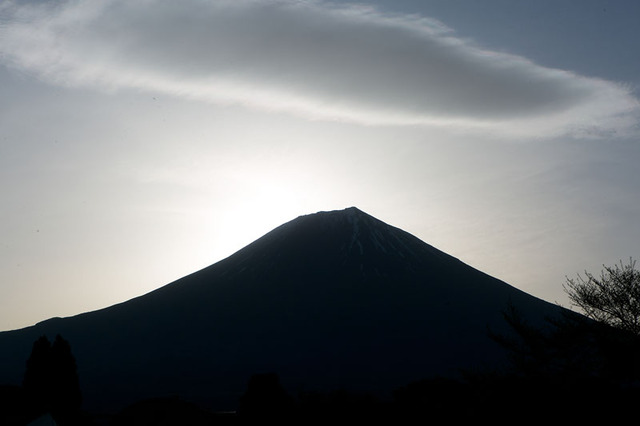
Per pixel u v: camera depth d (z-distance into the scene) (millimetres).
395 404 38375
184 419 66562
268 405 52969
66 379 72188
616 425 22125
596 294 28438
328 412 43812
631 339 26109
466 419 25703
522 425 23672
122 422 67938
